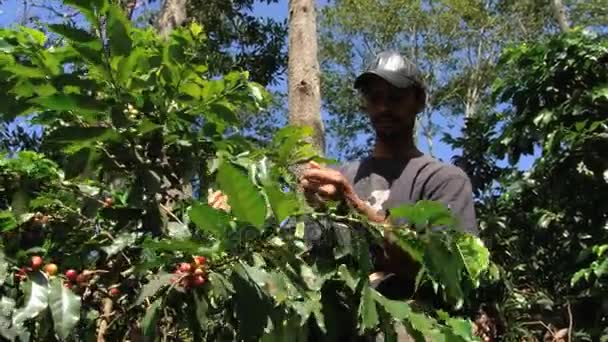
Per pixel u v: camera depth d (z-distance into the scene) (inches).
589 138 208.8
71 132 66.5
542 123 223.6
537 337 212.4
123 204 73.9
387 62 100.3
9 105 69.6
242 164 68.7
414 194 94.6
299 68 200.7
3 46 69.7
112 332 73.8
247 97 78.0
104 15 67.9
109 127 68.1
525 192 233.6
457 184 94.2
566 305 208.4
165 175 71.6
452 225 69.6
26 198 69.4
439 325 68.4
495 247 235.5
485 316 105.2
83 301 69.9
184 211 73.6
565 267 218.7
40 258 66.6
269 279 61.5
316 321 69.7
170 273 65.1
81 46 67.2
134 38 81.3
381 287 84.7
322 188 71.7
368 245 70.8
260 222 58.6
